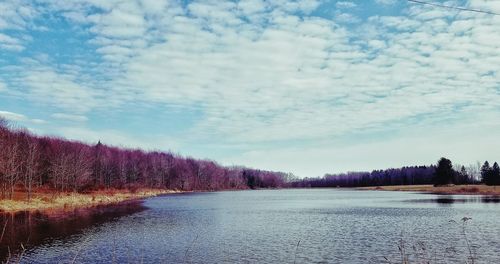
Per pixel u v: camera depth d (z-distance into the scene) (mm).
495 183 155750
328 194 158000
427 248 30406
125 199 106500
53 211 61969
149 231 40812
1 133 91062
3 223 46312
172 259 27578
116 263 26219
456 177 186750
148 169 189750
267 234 39062
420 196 117000
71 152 118250
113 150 187125
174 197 126625
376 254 28719
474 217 51250
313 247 31781
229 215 59062
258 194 163250
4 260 26672
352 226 44594
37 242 33719
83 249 30875
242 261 26906
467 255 27734
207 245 32938
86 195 95812
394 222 47688
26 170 87562
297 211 66500
